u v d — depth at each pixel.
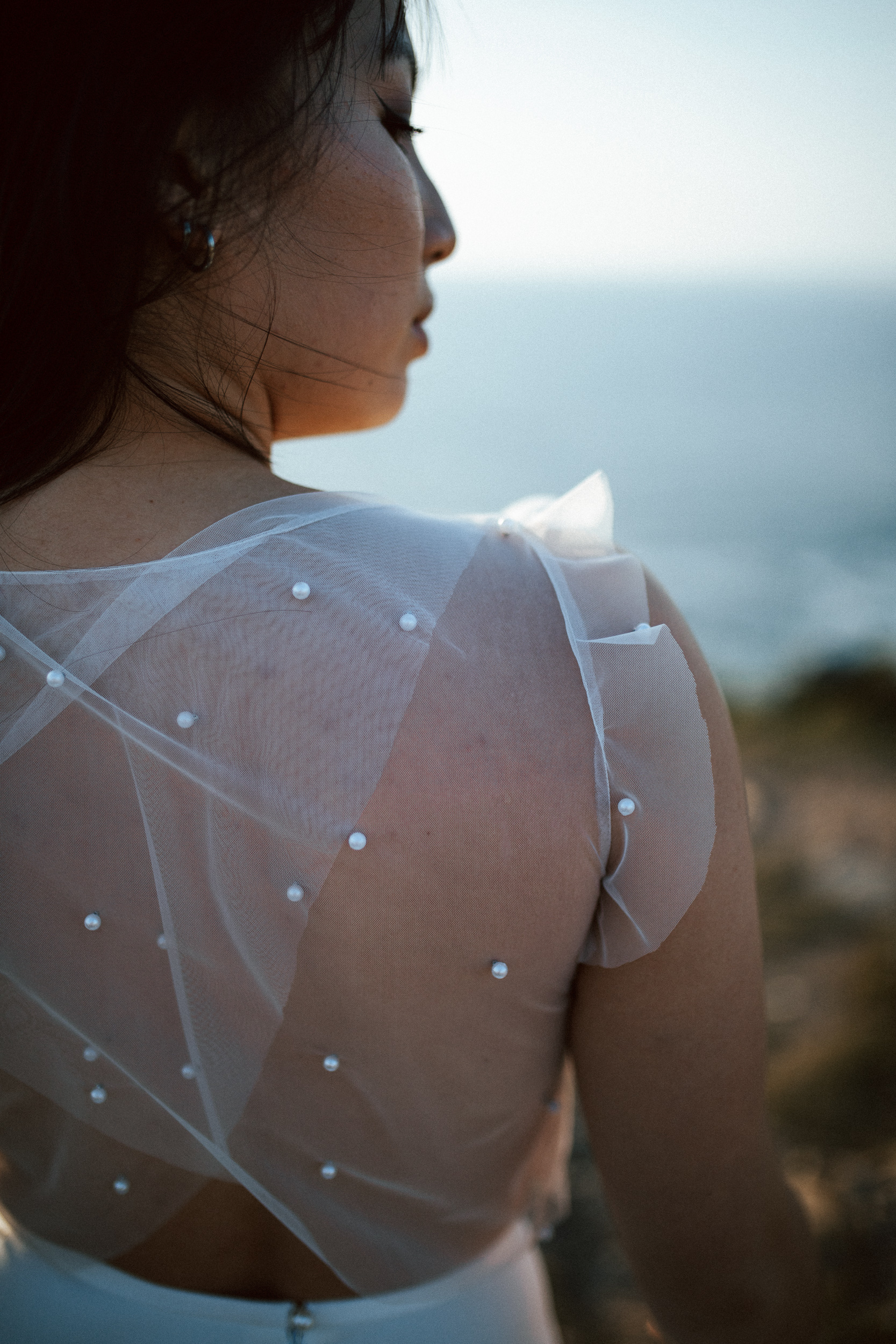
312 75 0.64
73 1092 0.72
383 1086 0.69
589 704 0.62
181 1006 0.66
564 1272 2.65
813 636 19.39
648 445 54.00
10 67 0.61
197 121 0.62
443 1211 0.78
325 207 0.67
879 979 3.98
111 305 0.63
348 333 0.71
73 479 0.65
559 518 0.71
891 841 5.85
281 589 0.62
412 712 0.61
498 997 0.67
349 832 0.61
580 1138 3.24
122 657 0.63
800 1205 0.83
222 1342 0.79
